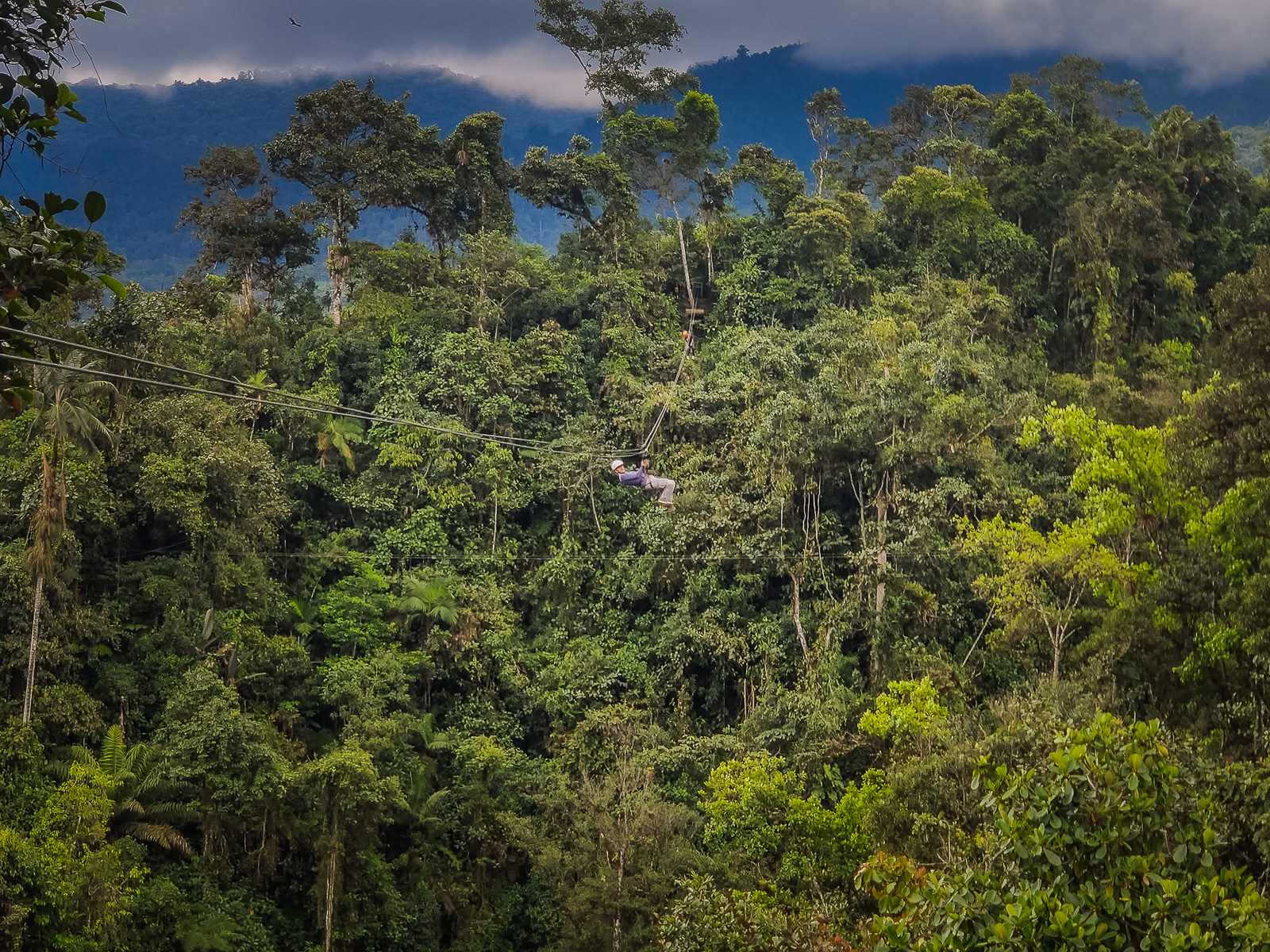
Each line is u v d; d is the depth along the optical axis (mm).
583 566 49406
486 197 62156
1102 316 56500
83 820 29000
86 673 35219
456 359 52219
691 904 21844
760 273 60625
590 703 44469
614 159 64688
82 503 35031
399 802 37812
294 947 35812
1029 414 47281
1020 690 34969
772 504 44469
